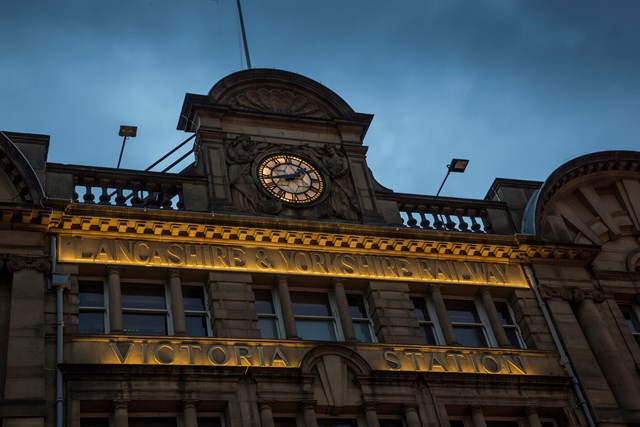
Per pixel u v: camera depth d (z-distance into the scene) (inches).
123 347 943.0
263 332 1041.5
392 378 1017.5
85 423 898.7
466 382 1050.7
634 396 1110.4
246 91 1245.1
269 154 1186.0
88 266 998.4
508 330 1165.1
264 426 935.0
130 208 1039.0
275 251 1093.1
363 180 1207.6
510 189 1301.7
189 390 932.0
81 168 1074.7
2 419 847.7
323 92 1275.8
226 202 1112.8
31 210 985.5
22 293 938.1
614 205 1333.7
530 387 1077.1
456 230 1220.5
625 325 1196.5
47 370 898.7
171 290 1016.2
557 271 1218.0
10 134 1067.3
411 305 1107.9
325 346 1012.5
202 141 1162.0
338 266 1111.0
